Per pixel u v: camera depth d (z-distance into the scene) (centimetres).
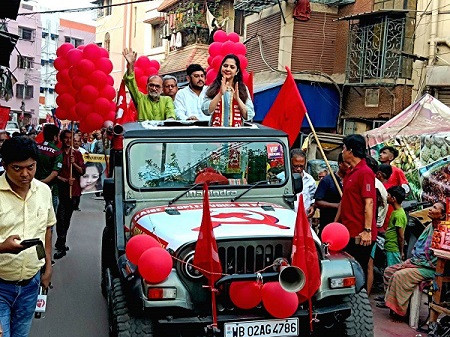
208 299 420
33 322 600
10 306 372
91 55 830
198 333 418
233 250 423
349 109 1719
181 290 407
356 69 1653
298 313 423
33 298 384
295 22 1773
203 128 537
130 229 501
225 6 2305
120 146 536
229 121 580
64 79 873
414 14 1513
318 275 417
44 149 800
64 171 872
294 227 452
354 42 1662
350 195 575
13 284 368
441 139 1063
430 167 1081
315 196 677
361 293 478
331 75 1795
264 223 452
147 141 519
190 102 739
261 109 1670
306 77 1738
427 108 1207
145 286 405
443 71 1414
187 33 2400
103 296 698
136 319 421
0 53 1288
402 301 591
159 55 2861
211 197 520
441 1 1445
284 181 543
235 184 530
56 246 891
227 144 534
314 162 1188
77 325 595
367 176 563
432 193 1074
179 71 2266
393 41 1534
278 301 400
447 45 1429
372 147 1204
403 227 694
